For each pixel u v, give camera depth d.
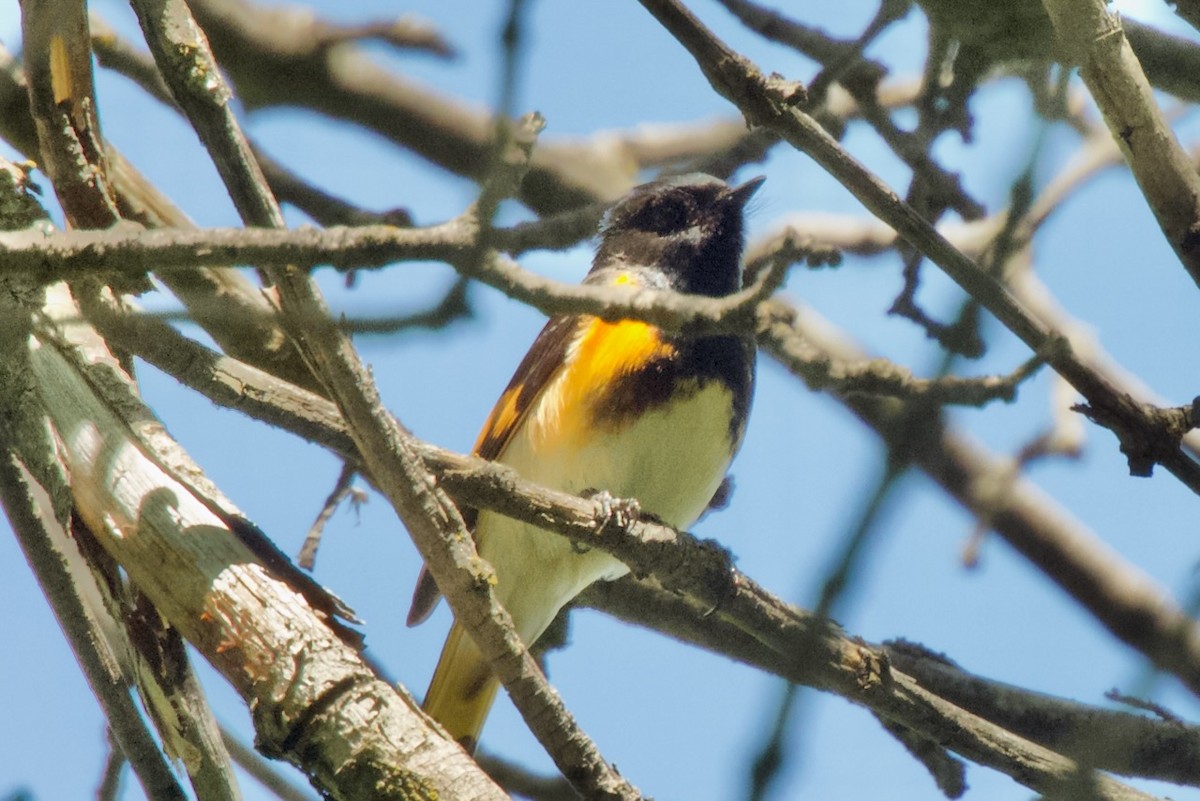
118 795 7.17
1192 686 8.46
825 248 5.00
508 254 6.43
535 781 8.73
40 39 6.44
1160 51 7.66
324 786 5.52
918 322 7.21
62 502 6.12
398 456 5.82
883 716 8.16
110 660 6.52
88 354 6.50
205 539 5.82
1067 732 9.11
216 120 5.44
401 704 5.61
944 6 7.12
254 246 5.14
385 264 5.15
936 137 7.84
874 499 4.18
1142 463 6.47
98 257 5.19
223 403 6.56
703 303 5.07
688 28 6.62
